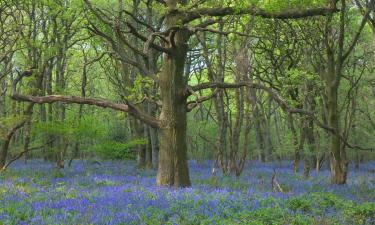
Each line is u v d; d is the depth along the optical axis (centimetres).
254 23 2208
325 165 3884
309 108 2550
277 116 5250
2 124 2261
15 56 3148
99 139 2842
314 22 2075
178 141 1656
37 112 3494
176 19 1609
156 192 1392
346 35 2331
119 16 2286
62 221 925
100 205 1123
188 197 1261
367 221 966
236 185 1844
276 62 2430
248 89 2644
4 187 1535
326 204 1184
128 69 2911
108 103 1638
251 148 4147
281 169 3184
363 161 4606
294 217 999
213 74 2645
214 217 973
